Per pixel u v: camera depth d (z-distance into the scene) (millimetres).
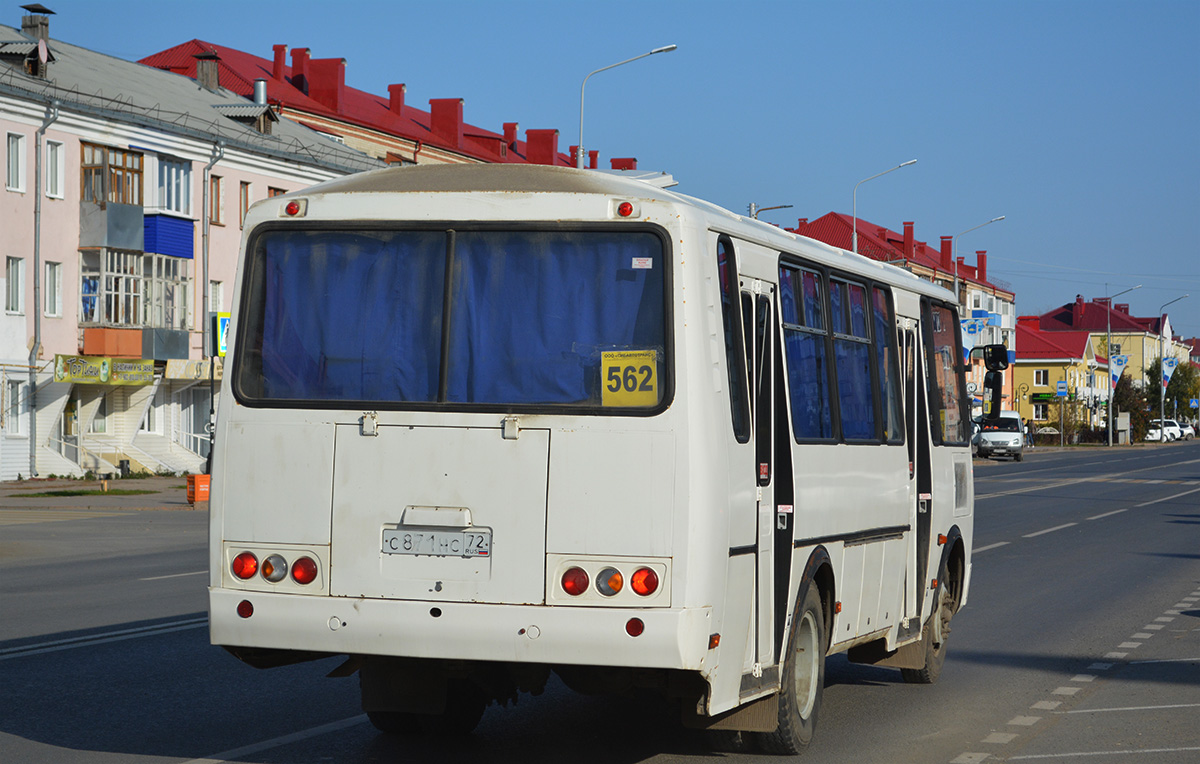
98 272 43812
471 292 6527
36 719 8383
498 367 6445
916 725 8789
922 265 104562
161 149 46500
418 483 6406
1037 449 95438
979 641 12570
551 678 10312
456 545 6336
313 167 54312
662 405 6238
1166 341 179000
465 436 6375
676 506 6168
